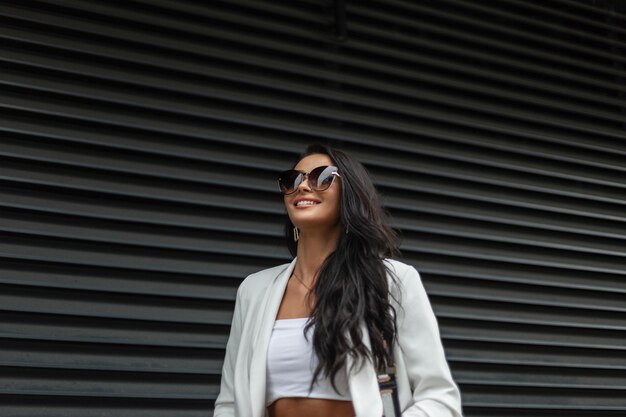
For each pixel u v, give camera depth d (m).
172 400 4.39
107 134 4.61
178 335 4.53
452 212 5.64
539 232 5.96
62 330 4.23
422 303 2.72
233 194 4.92
